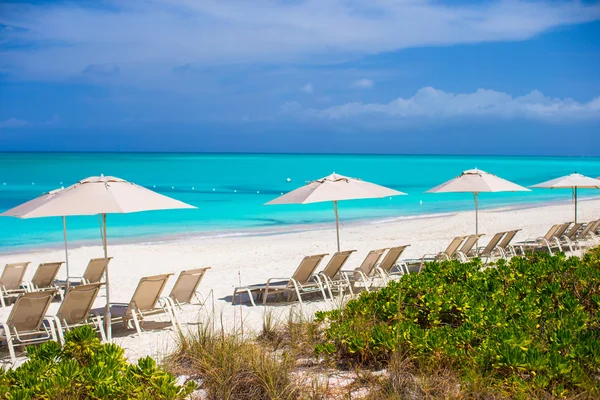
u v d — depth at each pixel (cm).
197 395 429
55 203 630
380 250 868
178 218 2036
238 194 2953
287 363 456
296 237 1593
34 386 364
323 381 448
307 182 947
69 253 1337
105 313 664
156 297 695
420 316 549
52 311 823
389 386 417
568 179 1334
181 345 536
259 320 702
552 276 636
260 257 1269
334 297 840
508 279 631
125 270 1149
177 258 1269
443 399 392
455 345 451
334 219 1986
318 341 557
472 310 509
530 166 7319
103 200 630
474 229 1652
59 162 7325
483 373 411
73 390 379
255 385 425
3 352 623
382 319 541
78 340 444
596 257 711
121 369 422
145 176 4566
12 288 920
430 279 592
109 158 9694
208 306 816
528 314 509
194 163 7456
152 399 372
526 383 383
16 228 1794
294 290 813
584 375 390
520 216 1925
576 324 468
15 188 3144
